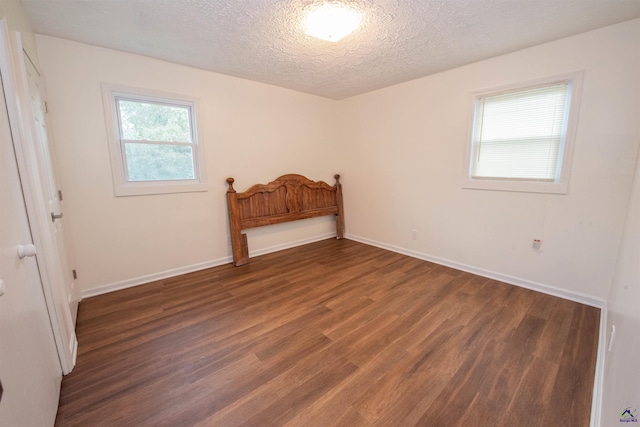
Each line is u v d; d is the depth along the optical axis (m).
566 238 2.51
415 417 1.38
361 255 3.88
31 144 1.52
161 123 3.01
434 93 3.30
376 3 1.83
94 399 1.49
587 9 1.92
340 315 2.33
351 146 4.46
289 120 4.01
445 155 3.30
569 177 2.44
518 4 1.86
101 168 2.65
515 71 2.65
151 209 2.98
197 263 3.37
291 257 3.83
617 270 1.94
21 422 0.96
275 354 1.85
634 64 2.07
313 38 2.34
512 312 2.33
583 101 2.31
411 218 3.78
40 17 2.00
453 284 2.90
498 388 1.55
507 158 2.84
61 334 1.62
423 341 1.97
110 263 2.78
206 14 1.97
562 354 1.81
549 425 1.33
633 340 0.98
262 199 3.81
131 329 2.14
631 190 2.04
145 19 2.04
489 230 3.02
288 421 1.37
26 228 1.35
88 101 2.53
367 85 3.74
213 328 2.16
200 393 1.54
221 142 3.40
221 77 3.30
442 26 2.14
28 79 1.72
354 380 1.62
